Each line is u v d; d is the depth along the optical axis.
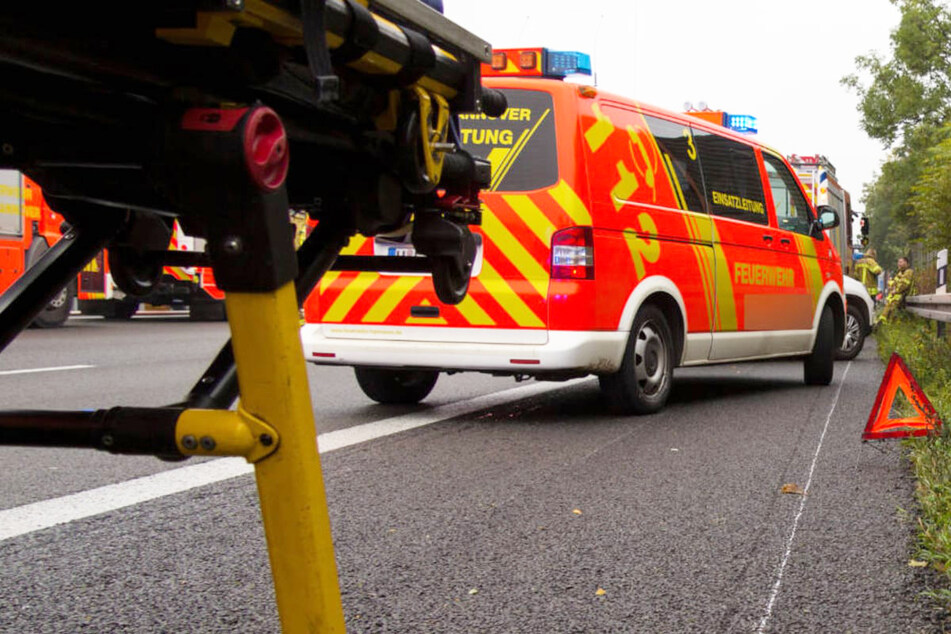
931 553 3.18
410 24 2.11
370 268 2.72
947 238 10.42
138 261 2.45
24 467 4.54
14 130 1.83
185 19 1.47
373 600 2.80
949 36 32.75
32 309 2.18
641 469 4.64
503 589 2.91
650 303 6.47
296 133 2.02
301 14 1.59
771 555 3.28
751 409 6.82
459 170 2.61
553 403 6.94
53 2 1.41
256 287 1.53
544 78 6.02
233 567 3.09
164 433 1.54
